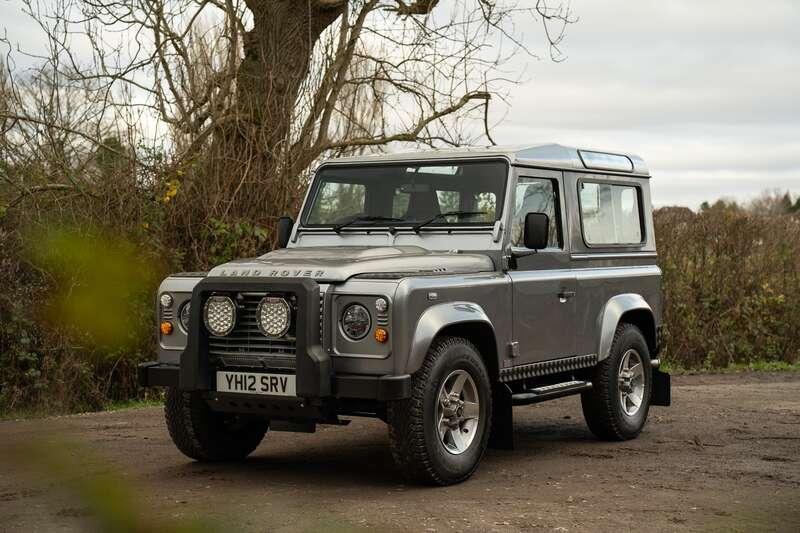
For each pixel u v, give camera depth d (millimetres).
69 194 10273
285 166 12125
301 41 12922
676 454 7242
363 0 13305
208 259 11320
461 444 5977
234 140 12008
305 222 7234
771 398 10969
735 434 8297
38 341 9766
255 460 6863
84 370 9875
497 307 6312
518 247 6684
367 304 5508
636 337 8086
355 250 6438
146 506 1555
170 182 10930
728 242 15266
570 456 7145
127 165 10711
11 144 10422
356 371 5516
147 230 10695
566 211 7363
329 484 5898
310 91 12836
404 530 4590
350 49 13266
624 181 8305
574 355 7262
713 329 15141
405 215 6883
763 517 5055
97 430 8227
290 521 4762
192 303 5820
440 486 5816
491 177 6680
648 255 8602
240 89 12469
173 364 6242
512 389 6852
